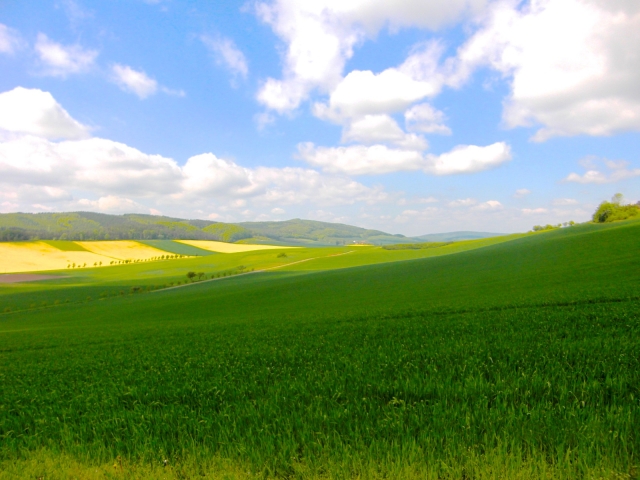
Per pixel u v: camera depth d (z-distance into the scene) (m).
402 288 51.34
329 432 5.60
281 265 121.88
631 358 8.22
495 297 31.73
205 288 82.19
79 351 22.61
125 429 6.52
